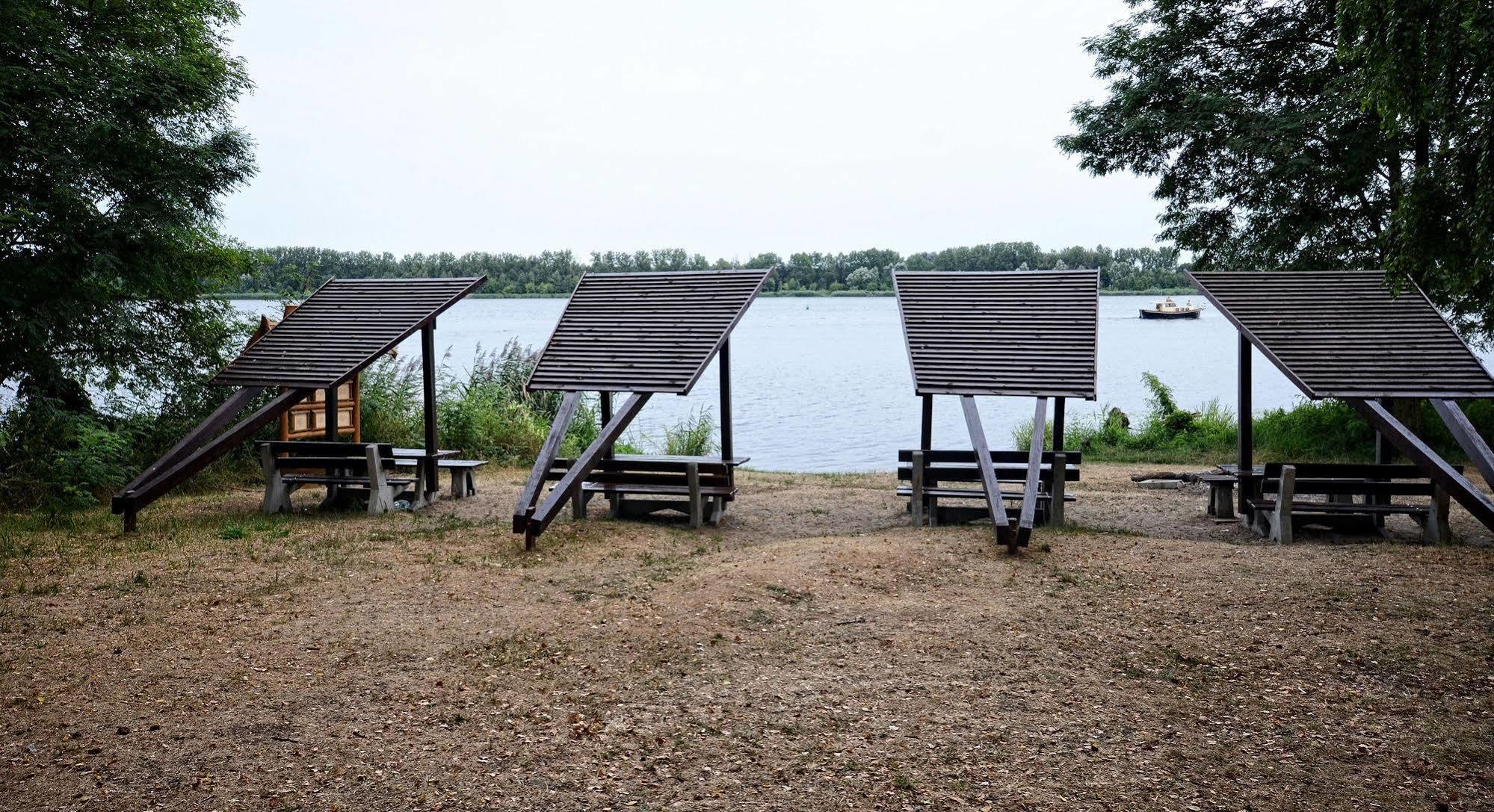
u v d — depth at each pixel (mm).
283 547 9531
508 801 4609
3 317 13016
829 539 9922
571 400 10883
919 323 11500
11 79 12492
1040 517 10805
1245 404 11273
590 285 12406
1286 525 9938
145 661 6312
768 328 102188
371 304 12414
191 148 14109
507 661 6312
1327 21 17547
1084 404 31484
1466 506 9250
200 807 4543
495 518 11289
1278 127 16781
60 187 12570
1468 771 4914
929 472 10820
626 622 7059
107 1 14211
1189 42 18891
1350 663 6203
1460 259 9055
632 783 4781
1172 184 19109
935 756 5059
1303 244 17875
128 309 14570
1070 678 6047
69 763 4945
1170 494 13789
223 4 16141
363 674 6102
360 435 16891
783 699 5738
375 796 4652
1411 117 8555
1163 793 4703
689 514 11266
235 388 15625
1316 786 4781
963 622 6973
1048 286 11727
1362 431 17297
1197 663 6281
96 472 12266
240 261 16094
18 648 6547
